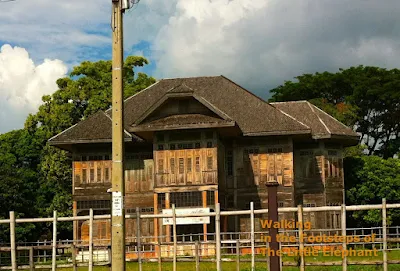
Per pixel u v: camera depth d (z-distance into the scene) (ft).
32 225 175.11
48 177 208.13
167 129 152.25
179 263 118.83
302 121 173.58
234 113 171.73
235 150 169.17
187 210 152.97
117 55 66.33
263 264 106.42
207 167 154.10
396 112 238.48
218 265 91.30
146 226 167.32
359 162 186.29
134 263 125.29
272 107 171.94
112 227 64.44
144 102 182.50
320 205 168.25
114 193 64.69
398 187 180.65
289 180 164.76
